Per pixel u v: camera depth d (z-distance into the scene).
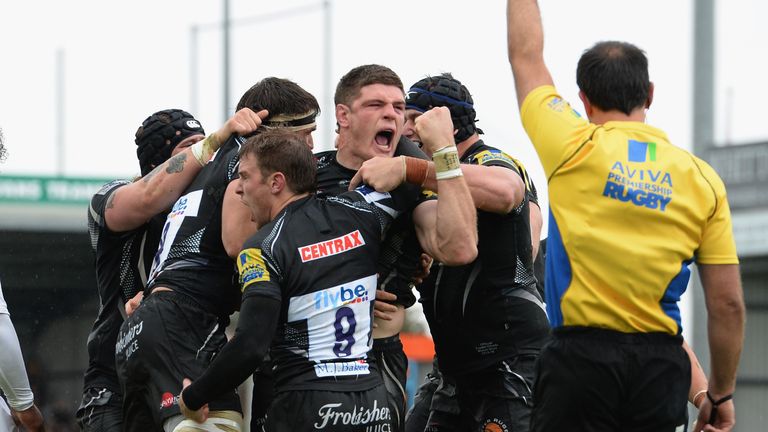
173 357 19.11
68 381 65.06
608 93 17.44
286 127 20.31
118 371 19.94
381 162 18.48
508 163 20.34
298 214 18.00
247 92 20.69
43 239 65.25
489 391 20.78
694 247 17.16
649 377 16.86
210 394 17.30
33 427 22.12
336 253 17.80
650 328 16.94
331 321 17.61
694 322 48.16
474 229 18.25
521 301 20.58
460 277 20.61
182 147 21.98
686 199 17.03
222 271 19.73
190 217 19.70
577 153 17.16
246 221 19.19
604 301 16.86
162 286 19.58
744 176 67.50
